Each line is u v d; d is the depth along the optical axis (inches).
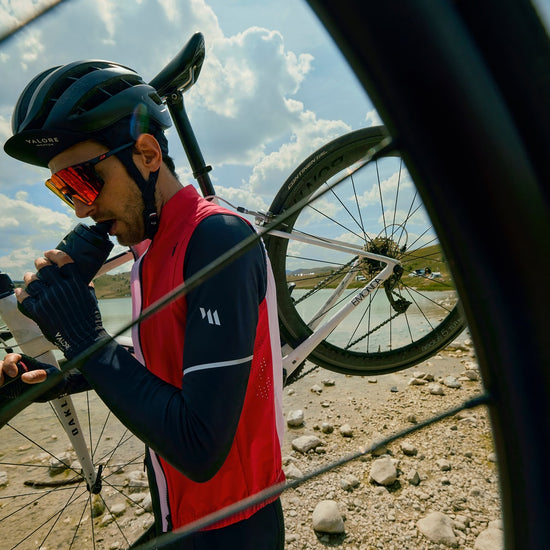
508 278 8.6
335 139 74.9
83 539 66.5
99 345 9.2
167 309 28.8
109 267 59.3
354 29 7.1
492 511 65.1
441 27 6.9
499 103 7.3
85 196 30.8
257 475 31.8
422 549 58.4
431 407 105.1
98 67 31.6
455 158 7.9
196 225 28.0
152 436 23.5
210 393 23.4
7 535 68.1
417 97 7.4
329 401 114.2
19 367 37.3
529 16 7.0
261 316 31.4
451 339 85.4
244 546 30.7
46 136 28.5
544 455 8.9
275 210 72.5
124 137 30.3
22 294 28.7
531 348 8.7
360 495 71.0
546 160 7.6
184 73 61.2
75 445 55.5
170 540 11.3
